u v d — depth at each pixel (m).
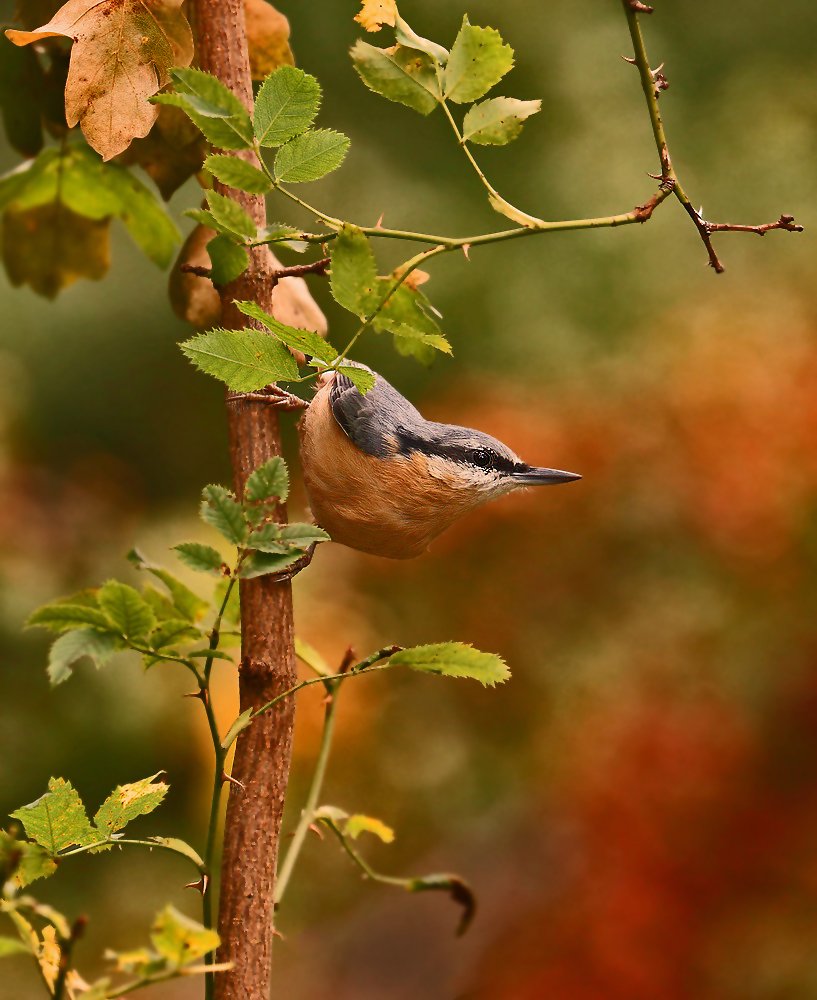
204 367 2.72
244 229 2.97
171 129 3.98
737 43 16.41
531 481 5.35
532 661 13.58
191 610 3.42
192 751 11.97
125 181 4.44
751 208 14.99
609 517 13.66
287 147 2.91
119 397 15.48
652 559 13.67
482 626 13.71
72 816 2.57
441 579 13.97
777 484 13.13
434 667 2.78
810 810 11.21
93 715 11.80
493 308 14.64
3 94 4.25
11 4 11.79
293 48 14.45
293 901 12.21
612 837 11.45
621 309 14.68
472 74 3.16
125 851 12.13
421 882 3.58
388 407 4.80
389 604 13.93
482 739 13.65
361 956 11.50
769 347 13.95
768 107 15.56
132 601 2.80
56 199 4.52
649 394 13.98
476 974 11.22
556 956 10.95
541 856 12.23
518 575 13.85
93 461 15.23
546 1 15.37
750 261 14.85
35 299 15.00
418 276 3.63
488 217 14.88
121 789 2.65
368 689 12.97
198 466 16.08
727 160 15.31
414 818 12.91
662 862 10.99
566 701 13.26
